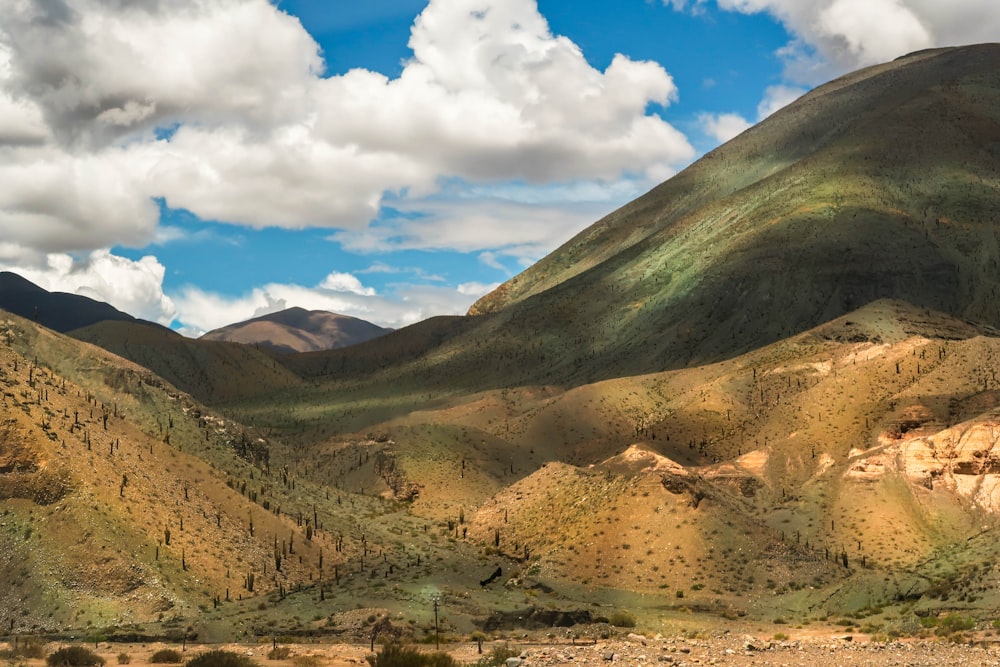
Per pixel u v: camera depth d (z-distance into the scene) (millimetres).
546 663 63469
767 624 123875
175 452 181375
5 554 136250
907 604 131375
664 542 155625
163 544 146750
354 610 119438
